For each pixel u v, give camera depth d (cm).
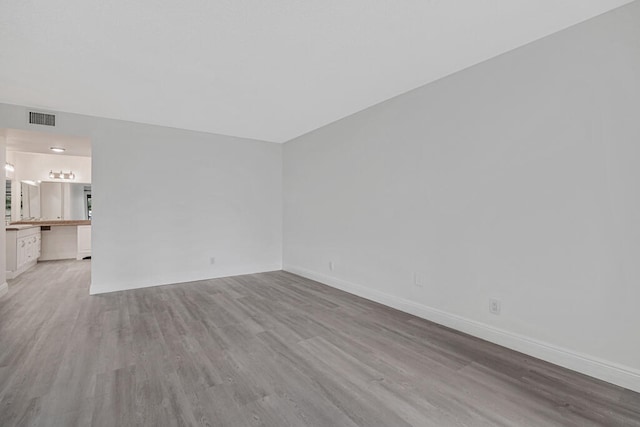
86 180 738
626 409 167
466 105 271
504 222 244
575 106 207
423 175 309
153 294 398
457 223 278
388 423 157
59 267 585
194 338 261
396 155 338
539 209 225
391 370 209
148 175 438
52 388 185
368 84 306
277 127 463
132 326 287
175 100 348
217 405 171
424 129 307
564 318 213
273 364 217
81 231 693
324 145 452
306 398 178
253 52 244
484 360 223
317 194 470
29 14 194
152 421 157
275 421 158
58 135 386
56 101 349
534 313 228
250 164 530
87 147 461
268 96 338
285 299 377
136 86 308
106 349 239
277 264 563
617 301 190
